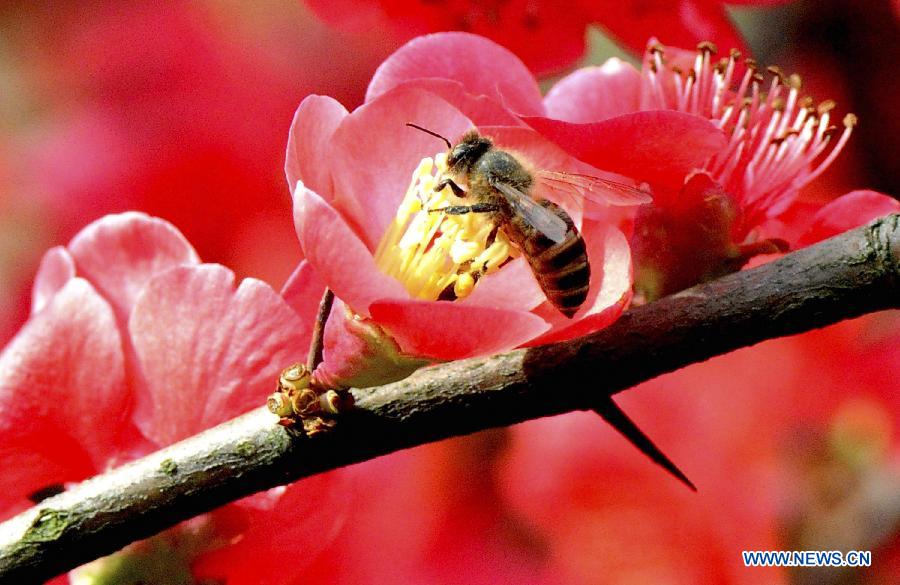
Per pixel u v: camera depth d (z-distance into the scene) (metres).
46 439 0.32
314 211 0.30
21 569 0.30
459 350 0.30
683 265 0.32
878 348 0.41
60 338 0.32
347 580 0.40
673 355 0.30
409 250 0.31
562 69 0.36
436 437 0.30
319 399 0.30
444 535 0.41
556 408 0.30
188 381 0.32
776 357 0.41
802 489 0.40
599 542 0.41
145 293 0.32
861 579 0.40
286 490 0.32
